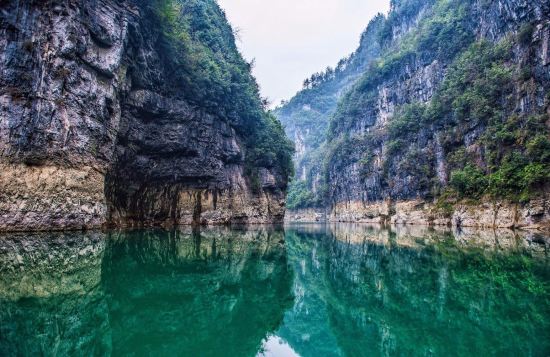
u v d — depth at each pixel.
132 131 35.66
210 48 54.62
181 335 8.64
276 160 67.94
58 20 25.00
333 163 117.31
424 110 79.00
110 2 29.53
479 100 58.09
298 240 36.72
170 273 15.25
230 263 19.19
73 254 16.98
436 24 89.31
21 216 23.06
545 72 46.06
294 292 14.77
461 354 7.90
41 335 7.67
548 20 47.66
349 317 12.35
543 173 40.12
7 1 22.59
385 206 87.56
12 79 22.92
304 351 9.25
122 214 36.00
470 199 54.00
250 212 58.88
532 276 15.52
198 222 47.12
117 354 7.14
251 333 9.77
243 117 59.09
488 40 66.00
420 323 10.59
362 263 22.06
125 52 31.64
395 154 84.56
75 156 26.19
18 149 23.11
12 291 10.62
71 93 25.92
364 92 113.19
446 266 18.89
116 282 12.70
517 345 8.22
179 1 51.50
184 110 42.34
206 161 47.25
